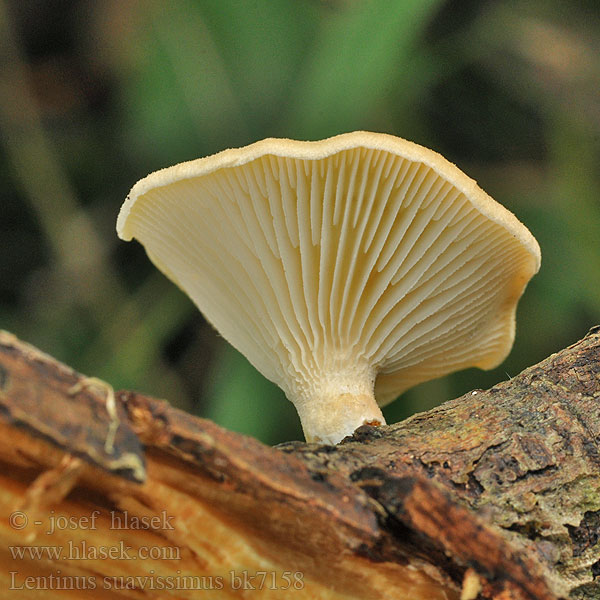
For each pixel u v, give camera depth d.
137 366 0.26
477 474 0.20
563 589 0.20
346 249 0.22
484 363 0.23
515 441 0.20
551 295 0.26
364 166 0.21
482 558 0.19
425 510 0.19
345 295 0.22
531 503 0.20
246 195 0.21
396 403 0.26
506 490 0.20
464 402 0.21
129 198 0.22
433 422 0.20
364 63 0.25
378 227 0.21
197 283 0.22
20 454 0.19
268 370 0.22
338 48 0.25
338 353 0.22
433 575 0.20
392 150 0.21
